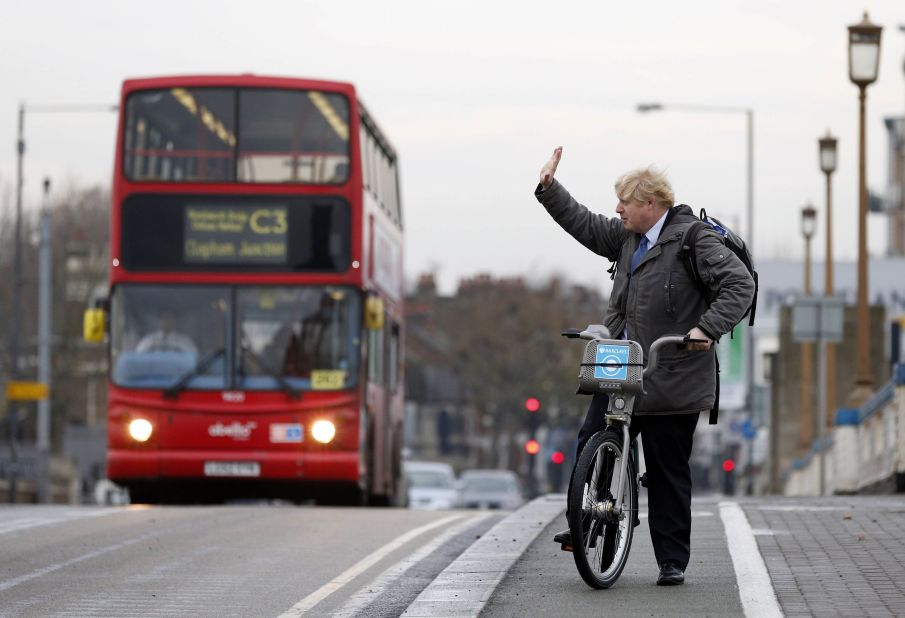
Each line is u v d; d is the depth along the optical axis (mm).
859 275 71688
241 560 28484
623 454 21562
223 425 53469
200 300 53719
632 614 19359
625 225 21859
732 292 21125
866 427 65375
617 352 21172
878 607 19625
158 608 22438
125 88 54188
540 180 22297
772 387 137500
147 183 53688
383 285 60750
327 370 53594
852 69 71000
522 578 22703
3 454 182000
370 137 57344
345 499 56875
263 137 54031
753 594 20625
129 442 53562
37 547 30500
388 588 24703
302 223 53812
